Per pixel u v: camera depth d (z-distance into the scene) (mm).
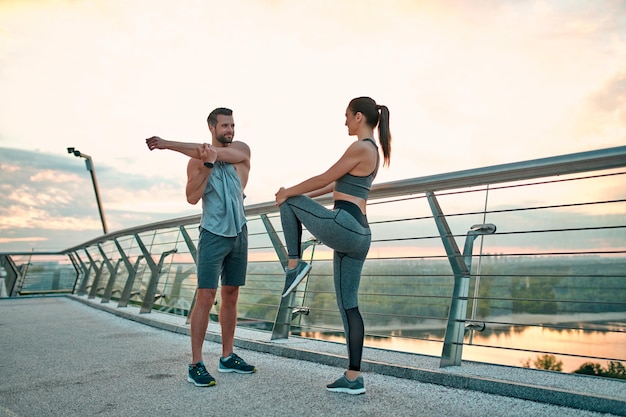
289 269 2783
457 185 2994
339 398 2494
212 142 3418
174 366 3371
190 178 3123
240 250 3295
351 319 2646
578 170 2473
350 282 2682
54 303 9758
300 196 2785
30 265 13523
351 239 2576
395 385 2721
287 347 3619
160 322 5434
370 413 2240
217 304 5504
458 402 2373
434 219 3158
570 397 2236
